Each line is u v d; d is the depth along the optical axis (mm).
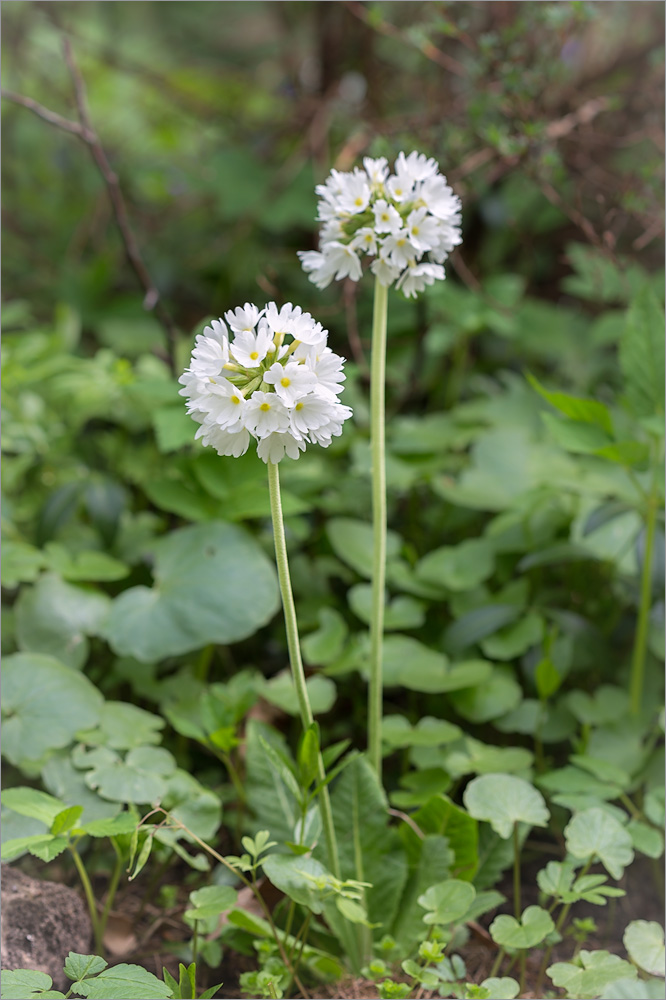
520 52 1192
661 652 994
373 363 858
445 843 855
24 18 1786
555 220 1629
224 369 767
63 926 842
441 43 1440
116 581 1065
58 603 986
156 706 1037
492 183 1419
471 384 1511
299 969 856
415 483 1179
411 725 981
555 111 1370
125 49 2080
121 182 1893
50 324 1713
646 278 1426
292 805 880
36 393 1326
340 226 843
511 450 1174
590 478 1102
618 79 1497
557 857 950
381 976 831
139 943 878
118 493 1070
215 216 1919
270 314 771
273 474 782
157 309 1149
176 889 916
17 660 923
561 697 1007
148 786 875
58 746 889
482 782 867
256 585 981
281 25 1860
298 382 758
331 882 803
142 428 1254
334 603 1086
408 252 836
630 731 959
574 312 1634
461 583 1050
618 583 1098
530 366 1631
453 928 861
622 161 1472
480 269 1672
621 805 952
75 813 814
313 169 1683
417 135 1220
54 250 1916
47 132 2035
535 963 871
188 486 1045
